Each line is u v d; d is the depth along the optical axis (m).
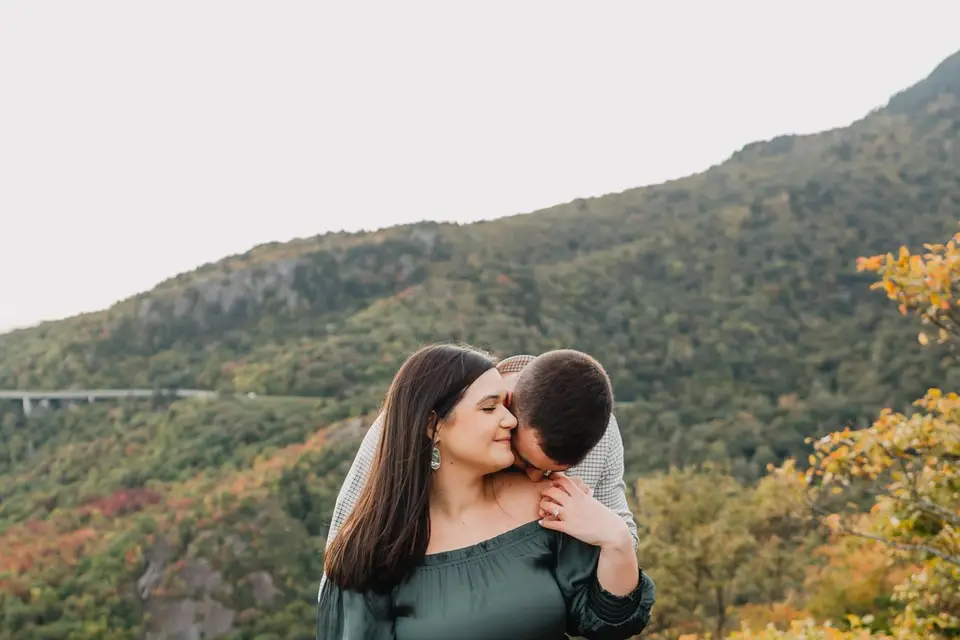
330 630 1.80
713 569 18.80
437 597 1.70
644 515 21.11
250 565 34.81
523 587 1.72
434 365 1.77
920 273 5.33
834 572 17.53
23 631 31.95
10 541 41.53
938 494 5.76
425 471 1.75
